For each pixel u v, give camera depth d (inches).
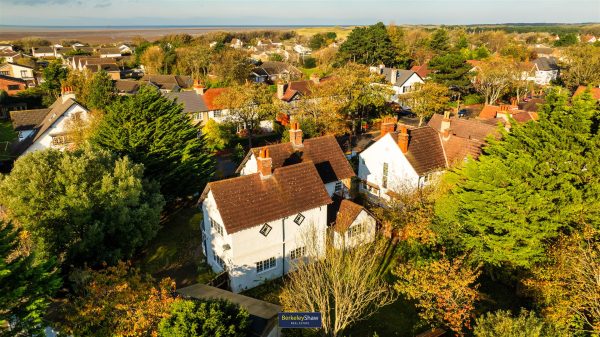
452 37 7672.2
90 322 941.8
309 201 1409.9
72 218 1299.2
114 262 1323.8
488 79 3747.5
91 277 1051.3
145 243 1461.6
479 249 1194.0
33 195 1288.1
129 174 1422.2
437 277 1042.1
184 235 1726.1
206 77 5226.4
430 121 2455.7
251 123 2775.6
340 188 1752.0
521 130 1190.9
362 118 3152.1
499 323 848.3
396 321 1165.1
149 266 1533.0
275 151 1662.2
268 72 5319.9
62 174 1332.4
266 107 2659.9
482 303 1205.1
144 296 981.8
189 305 906.1
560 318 948.6
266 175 1384.1
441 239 1278.3
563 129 1095.0
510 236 1113.4
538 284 1035.3
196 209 1939.0
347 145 2783.0
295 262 1439.5
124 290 973.2
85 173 1373.0
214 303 931.3
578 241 1005.8
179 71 5521.7
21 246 1233.4
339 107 2694.4
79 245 1274.6
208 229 1453.0
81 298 992.9
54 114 2623.0
